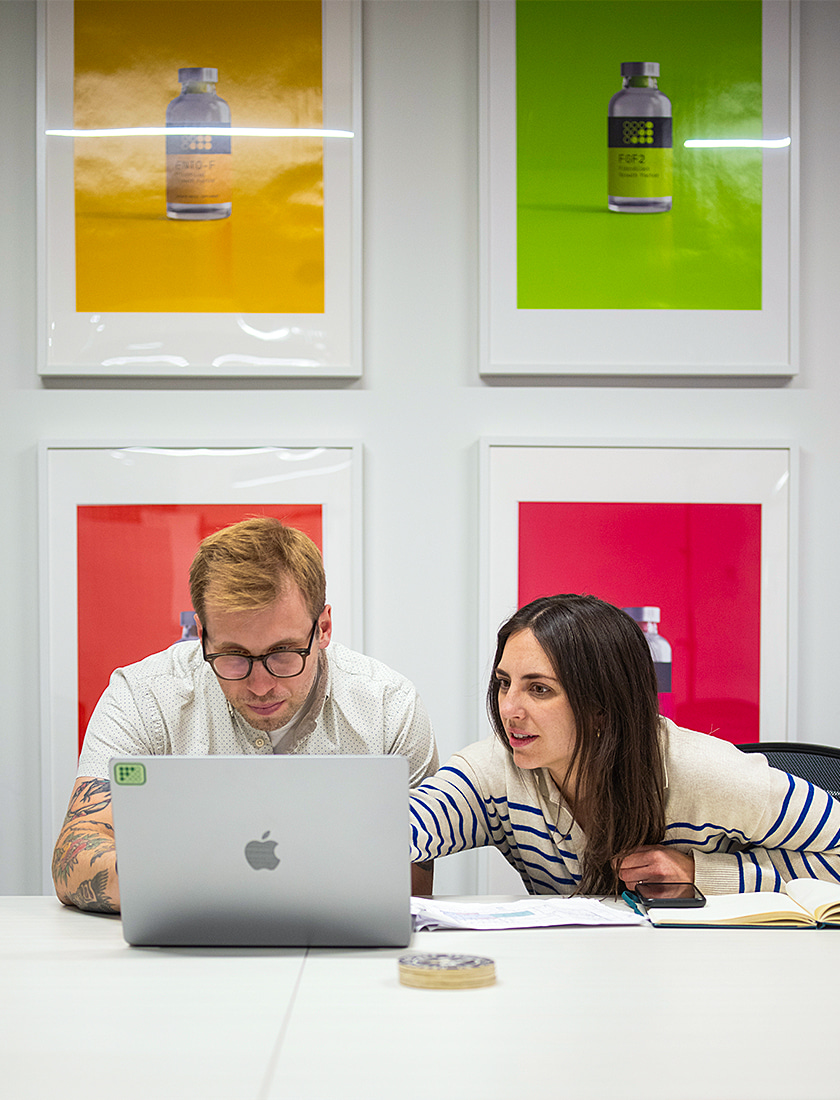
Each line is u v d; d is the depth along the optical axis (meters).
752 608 2.19
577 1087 0.73
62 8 2.13
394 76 2.19
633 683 1.40
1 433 2.15
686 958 1.08
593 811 1.40
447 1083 0.74
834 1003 0.92
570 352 2.17
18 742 2.14
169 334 2.14
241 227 2.15
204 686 1.62
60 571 2.13
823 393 2.22
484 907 1.32
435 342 2.19
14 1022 0.88
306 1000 0.93
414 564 2.18
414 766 1.71
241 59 2.14
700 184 2.18
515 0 2.16
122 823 1.10
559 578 2.17
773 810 1.38
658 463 2.18
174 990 0.97
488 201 2.16
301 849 1.10
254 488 2.15
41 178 2.12
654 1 2.17
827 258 2.22
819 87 2.22
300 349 2.15
